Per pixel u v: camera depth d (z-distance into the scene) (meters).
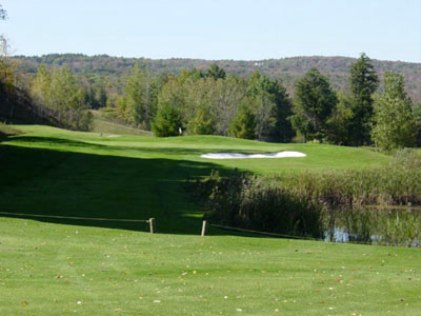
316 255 16.52
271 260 15.55
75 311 10.48
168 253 15.94
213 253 16.20
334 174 34.62
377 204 33.66
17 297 11.26
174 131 72.75
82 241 17.08
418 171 35.06
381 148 78.31
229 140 55.47
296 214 24.77
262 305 11.28
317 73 108.50
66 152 41.91
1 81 76.94
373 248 18.08
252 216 24.23
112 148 46.00
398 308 11.35
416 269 15.03
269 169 38.34
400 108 77.56
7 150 41.03
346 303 11.59
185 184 31.45
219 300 11.55
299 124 107.56
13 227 18.66
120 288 12.22
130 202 26.34
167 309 10.80
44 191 28.28
